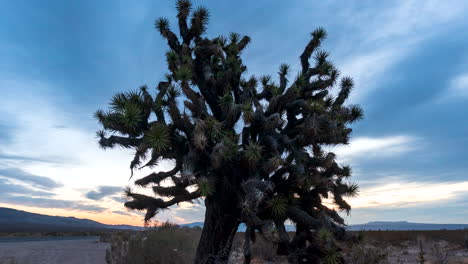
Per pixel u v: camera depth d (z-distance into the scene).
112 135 7.60
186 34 9.02
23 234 46.41
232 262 9.77
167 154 7.72
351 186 8.09
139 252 10.94
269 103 8.23
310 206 7.99
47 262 13.80
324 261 6.73
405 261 12.65
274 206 7.06
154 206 8.02
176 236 11.70
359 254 8.24
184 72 7.24
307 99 8.98
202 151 7.16
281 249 7.96
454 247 18.77
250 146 6.98
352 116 8.94
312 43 9.45
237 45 9.79
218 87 8.63
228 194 7.81
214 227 8.26
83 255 16.55
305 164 7.90
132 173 8.12
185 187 7.87
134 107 6.88
